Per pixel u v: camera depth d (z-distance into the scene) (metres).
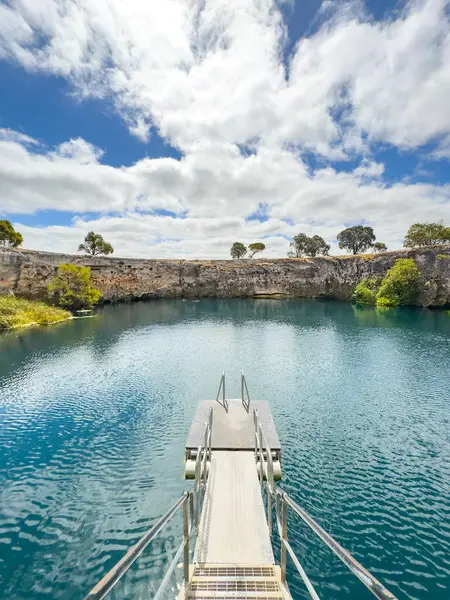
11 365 29.25
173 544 9.66
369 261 83.12
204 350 35.06
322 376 26.02
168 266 98.94
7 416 19.05
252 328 47.91
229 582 5.93
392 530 10.25
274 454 11.80
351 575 8.70
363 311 64.25
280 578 5.93
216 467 10.71
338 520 10.65
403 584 8.52
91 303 71.06
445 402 20.67
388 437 16.23
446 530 10.27
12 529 10.42
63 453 15.05
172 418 18.70
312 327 47.75
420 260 70.50
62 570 8.95
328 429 17.09
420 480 12.78
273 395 22.06
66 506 11.50
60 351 34.12
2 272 57.25
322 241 130.38
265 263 102.88
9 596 8.23
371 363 29.27
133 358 31.77
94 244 99.12
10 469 13.84
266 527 7.68
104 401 21.28
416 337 39.19
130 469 13.72
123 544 9.80
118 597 8.05
